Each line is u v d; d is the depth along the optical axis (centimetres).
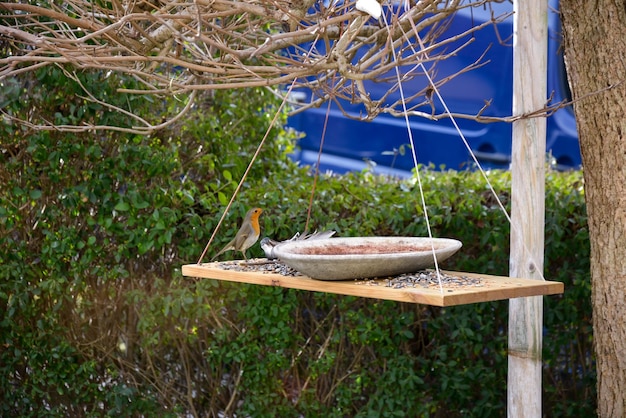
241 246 511
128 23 492
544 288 414
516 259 517
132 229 676
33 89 654
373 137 1176
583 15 516
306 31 408
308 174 772
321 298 686
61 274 674
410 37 627
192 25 491
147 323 674
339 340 682
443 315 691
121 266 668
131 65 593
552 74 1074
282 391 697
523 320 525
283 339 680
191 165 708
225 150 721
